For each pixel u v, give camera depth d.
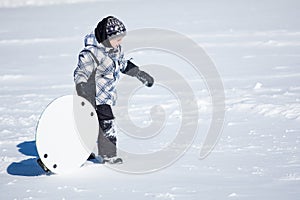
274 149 13.08
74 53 37.12
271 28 44.06
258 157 12.41
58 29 53.53
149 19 57.34
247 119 16.70
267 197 9.45
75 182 11.08
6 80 27.59
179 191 10.09
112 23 12.23
